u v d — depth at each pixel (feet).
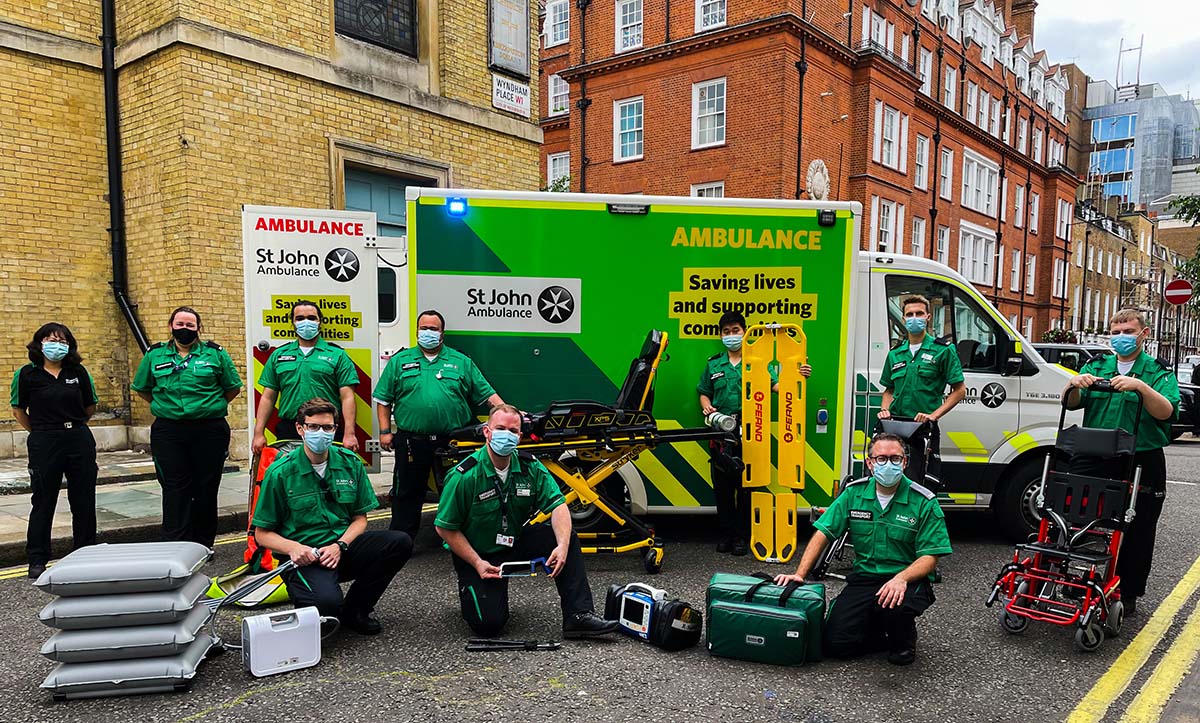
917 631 13.34
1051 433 18.37
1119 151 209.87
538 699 10.55
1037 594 13.38
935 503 11.80
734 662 11.89
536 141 37.42
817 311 17.71
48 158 26.02
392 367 16.53
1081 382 13.58
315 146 28.66
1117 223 140.87
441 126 32.96
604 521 17.61
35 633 12.83
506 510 12.68
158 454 16.29
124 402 28.27
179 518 16.52
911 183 72.79
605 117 67.87
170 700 10.47
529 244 17.42
